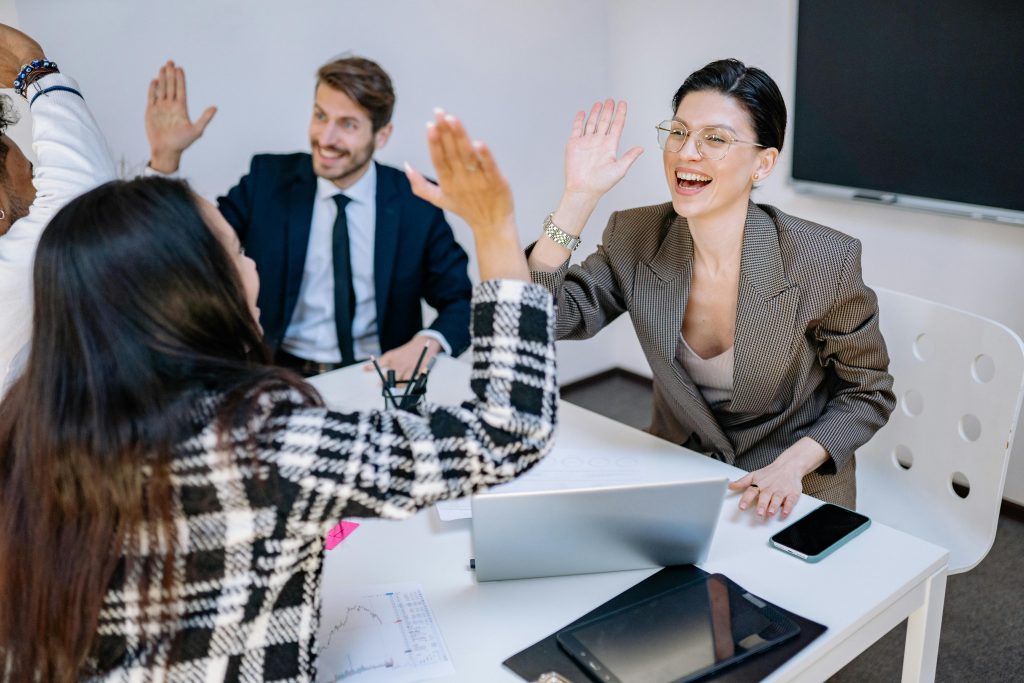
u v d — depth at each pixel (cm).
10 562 88
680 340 183
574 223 139
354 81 232
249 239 253
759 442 186
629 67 351
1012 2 237
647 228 182
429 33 305
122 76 254
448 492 90
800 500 153
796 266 166
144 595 86
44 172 164
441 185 90
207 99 269
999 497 172
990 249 266
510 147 338
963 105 255
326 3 281
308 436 86
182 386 85
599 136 135
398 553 140
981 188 257
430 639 120
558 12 335
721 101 160
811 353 176
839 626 120
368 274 257
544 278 141
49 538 86
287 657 93
